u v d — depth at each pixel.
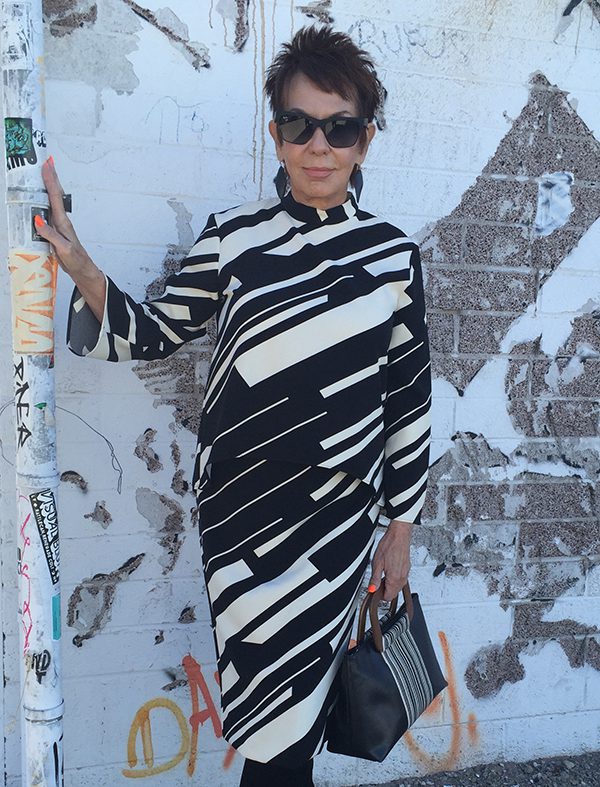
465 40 2.49
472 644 2.68
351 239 1.87
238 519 1.83
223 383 1.83
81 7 2.15
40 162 1.68
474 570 2.66
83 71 2.17
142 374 2.31
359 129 1.82
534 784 2.67
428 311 2.54
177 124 2.27
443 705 2.67
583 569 2.77
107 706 2.37
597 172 2.66
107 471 2.31
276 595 1.81
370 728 1.86
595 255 2.69
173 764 2.44
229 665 1.86
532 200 2.61
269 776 1.89
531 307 2.64
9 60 1.64
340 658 1.90
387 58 2.43
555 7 2.55
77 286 1.77
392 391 1.95
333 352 1.79
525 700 2.75
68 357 2.25
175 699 2.43
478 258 2.58
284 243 1.85
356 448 1.82
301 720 1.80
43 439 1.74
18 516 1.77
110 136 2.22
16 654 2.30
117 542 2.34
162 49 2.23
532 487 2.70
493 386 2.63
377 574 1.96
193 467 2.38
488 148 2.55
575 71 2.60
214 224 1.92
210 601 1.92
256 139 2.34
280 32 2.32
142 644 2.38
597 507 2.77
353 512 1.86
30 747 1.80
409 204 2.50
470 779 2.67
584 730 2.82
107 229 2.24
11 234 1.69
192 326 1.93
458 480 2.62
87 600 2.32
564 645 2.78
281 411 1.78
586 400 2.73
